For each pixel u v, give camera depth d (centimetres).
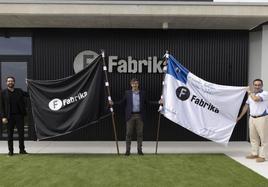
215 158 823
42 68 1078
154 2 893
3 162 773
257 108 805
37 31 1071
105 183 620
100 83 847
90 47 1071
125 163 764
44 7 891
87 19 948
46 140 1070
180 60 1072
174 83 854
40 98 849
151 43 1070
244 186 607
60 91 845
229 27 1041
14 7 889
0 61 1079
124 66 1073
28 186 603
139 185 610
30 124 1078
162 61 1070
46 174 675
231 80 1079
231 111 859
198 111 856
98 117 848
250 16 901
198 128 852
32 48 1073
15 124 862
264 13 897
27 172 689
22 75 1080
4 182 625
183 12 896
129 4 893
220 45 1073
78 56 1074
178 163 768
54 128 845
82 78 841
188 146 993
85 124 841
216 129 855
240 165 757
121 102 869
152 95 1073
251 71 1067
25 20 966
